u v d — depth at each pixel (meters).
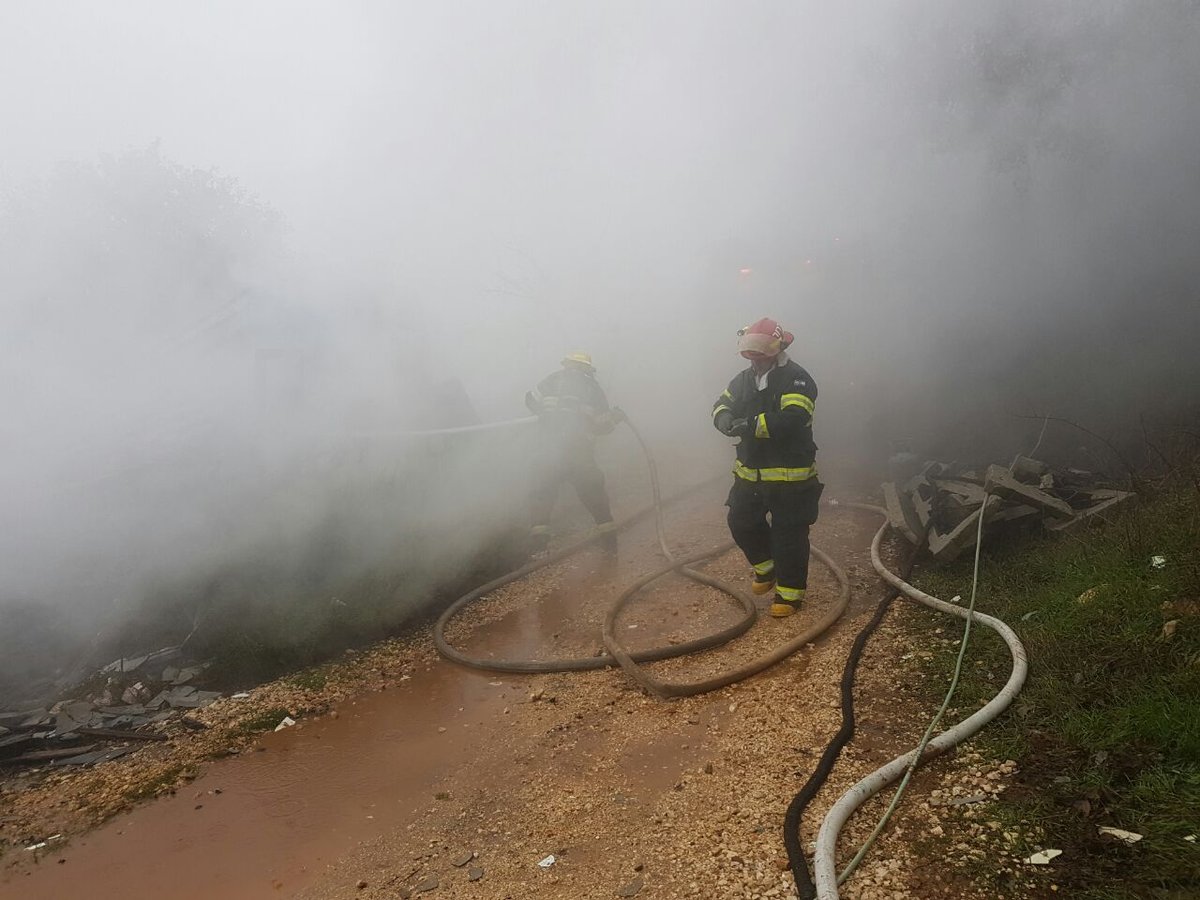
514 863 2.31
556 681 3.46
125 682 3.93
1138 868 1.77
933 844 2.01
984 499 3.83
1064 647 2.70
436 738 3.15
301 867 2.47
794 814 2.22
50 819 2.90
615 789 2.60
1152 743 2.15
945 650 3.07
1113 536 3.33
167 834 2.73
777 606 3.68
